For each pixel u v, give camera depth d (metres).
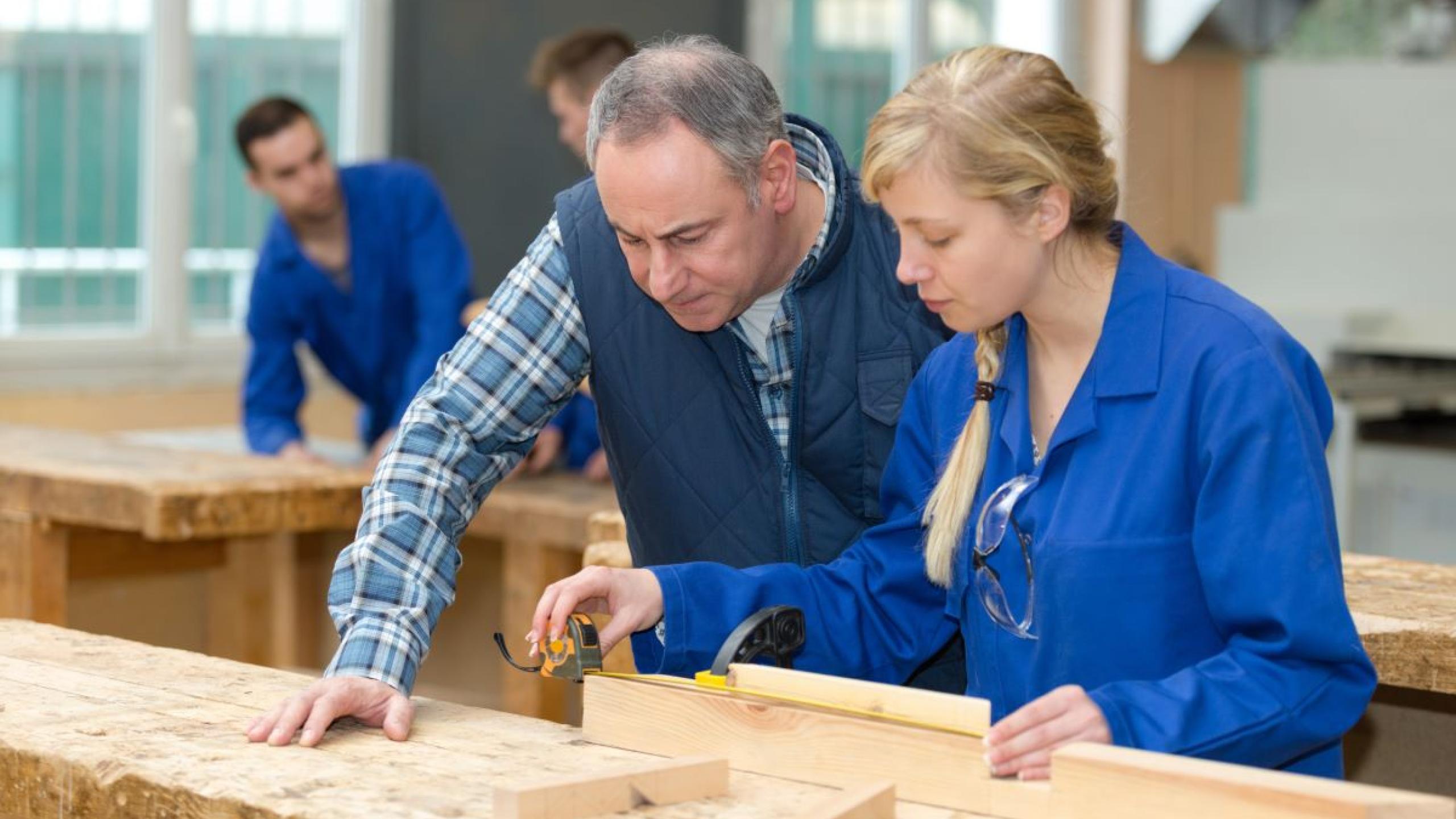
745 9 5.71
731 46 5.70
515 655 3.22
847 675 1.64
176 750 1.40
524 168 5.14
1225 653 1.32
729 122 1.57
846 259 1.80
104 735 1.44
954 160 1.31
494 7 5.08
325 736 1.46
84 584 3.46
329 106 5.00
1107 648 1.39
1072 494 1.41
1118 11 6.31
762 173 1.61
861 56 6.21
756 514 1.85
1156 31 6.19
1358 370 5.17
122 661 1.73
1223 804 1.15
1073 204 1.37
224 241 4.92
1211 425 1.33
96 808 1.36
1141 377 1.37
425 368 3.62
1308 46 6.15
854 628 1.64
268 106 3.54
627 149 1.55
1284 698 1.29
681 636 1.57
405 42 4.96
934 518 1.55
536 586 3.19
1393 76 6.06
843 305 1.80
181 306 4.80
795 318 1.78
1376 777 2.20
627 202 1.56
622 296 1.78
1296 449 1.30
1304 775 1.33
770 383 1.81
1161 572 1.37
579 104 3.52
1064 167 1.33
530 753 1.42
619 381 1.82
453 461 1.69
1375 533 5.00
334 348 3.83
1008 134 1.31
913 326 1.80
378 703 1.50
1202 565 1.33
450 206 5.05
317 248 3.71
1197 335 1.36
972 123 1.31
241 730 1.47
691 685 1.44
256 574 3.70
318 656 3.94
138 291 4.78
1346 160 6.18
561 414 3.63
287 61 4.93
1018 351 1.49
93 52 4.63
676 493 1.85
